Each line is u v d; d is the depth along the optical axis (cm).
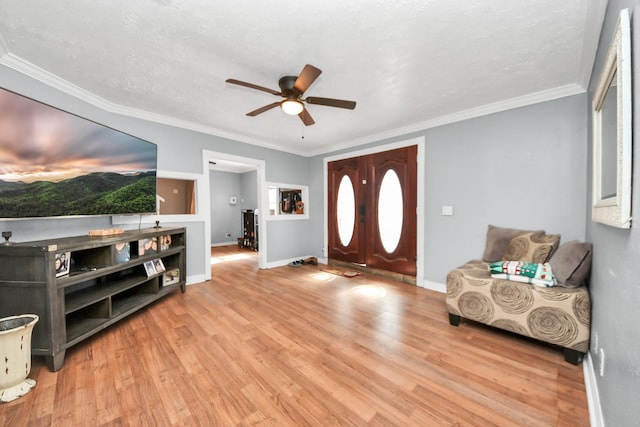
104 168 234
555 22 157
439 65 204
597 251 162
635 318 86
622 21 94
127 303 245
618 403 100
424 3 143
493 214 284
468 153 301
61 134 195
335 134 394
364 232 423
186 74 218
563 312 176
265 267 448
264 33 167
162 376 161
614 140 115
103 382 155
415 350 191
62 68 209
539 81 229
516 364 174
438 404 139
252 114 244
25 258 163
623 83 94
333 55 191
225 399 142
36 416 129
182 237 315
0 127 159
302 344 200
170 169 329
